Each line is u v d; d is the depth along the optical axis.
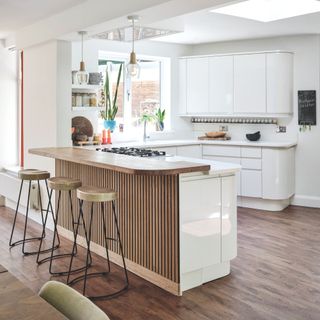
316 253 4.21
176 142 6.50
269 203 6.19
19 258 4.09
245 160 6.27
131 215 3.71
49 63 4.98
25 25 5.18
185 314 2.92
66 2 4.09
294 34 6.21
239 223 5.41
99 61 6.45
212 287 3.38
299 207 6.38
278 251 4.27
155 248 3.45
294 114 6.41
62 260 4.04
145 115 6.72
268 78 6.25
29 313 1.06
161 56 6.92
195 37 6.45
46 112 5.11
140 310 2.98
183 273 3.27
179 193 3.20
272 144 6.05
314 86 6.23
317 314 2.90
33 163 5.48
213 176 3.42
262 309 2.98
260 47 6.59
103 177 4.06
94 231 4.26
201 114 6.89
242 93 6.47
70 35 4.52
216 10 4.73
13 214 5.93
